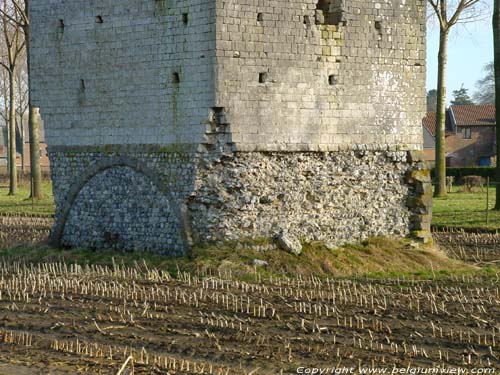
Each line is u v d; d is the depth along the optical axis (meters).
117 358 16.53
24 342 17.67
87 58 28.48
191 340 17.86
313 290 22.72
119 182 27.86
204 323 19.17
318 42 26.64
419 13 28.33
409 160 28.22
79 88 28.78
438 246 29.50
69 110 29.08
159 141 26.80
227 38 25.33
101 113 28.27
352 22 27.17
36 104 29.77
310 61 26.55
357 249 26.89
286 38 26.12
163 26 26.50
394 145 27.98
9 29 60.28
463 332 18.38
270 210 26.08
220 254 25.31
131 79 27.42
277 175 26.17
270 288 22.94
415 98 28.34
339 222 26.98
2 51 71.56
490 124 84.00
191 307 20.70
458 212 38.00
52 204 45.22
